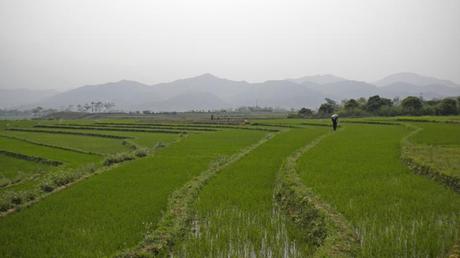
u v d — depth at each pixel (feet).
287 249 27.66
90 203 38.91
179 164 63.87
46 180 52.34
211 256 26.43
